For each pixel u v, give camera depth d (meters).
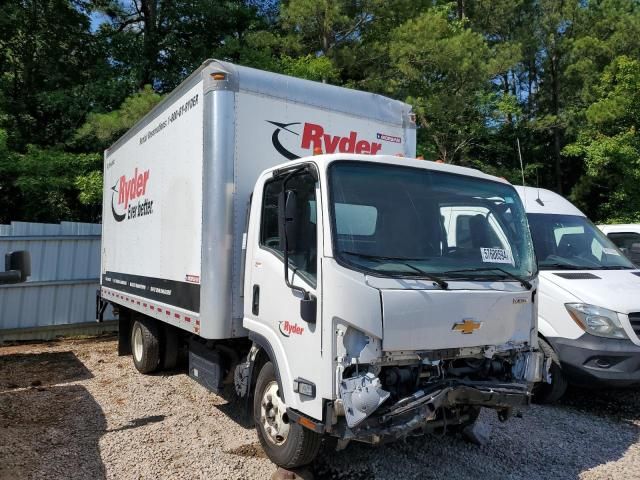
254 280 4.77
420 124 17.70
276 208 4.62
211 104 5.21
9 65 19.22
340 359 3.69
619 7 24.94
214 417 5.96
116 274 8.56
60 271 11.73
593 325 5.90
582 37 24.20
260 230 4.75
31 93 19.02
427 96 17.30
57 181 14.91
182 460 4.83
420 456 4.93
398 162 4.38
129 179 7.97
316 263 3.94
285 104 5.56
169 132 6.33
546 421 5.91
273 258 4.48
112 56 19.47
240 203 5.21
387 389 3.83
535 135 25.19
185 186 5.81
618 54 23.28
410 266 3.99
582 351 5.94
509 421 5.85
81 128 15.74
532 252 4.77
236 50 17.44
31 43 19.17
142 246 7.23
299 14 16.39
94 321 12.09
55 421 5.89
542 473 4.65
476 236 4.52
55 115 18.61
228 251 5.12
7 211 17.48
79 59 19.83
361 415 3.56
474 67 17.02
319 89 5.86
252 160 5.31
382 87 16.53
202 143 5.37
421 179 4.41
